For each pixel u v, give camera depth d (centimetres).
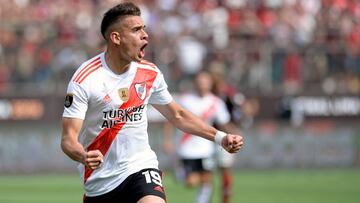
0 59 5966
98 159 1759
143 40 1927
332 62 6575
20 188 5262
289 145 6594
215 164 4216
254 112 6438
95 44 5991
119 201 1981
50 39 6062
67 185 5472
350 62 6606
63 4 6688
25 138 6088
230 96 4228
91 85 1911
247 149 6506
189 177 4103
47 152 6131
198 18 6900
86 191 2008
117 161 1969
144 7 6725
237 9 7106
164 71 6116
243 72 6366
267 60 6425
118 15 1908
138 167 1978
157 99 2036
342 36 6806
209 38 6388
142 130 1988
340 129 6681
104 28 1931
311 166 6656
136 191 1948
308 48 6525
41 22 6156
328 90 6581
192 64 6178
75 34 6156
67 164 6184
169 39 6303
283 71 6469
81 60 5984
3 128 6047
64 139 1873
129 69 1953
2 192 5016
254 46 6406
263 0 7219
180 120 2061
